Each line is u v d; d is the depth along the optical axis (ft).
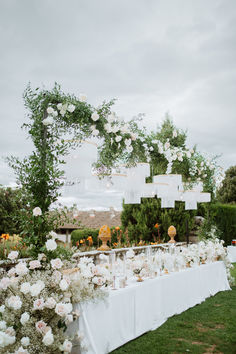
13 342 9.25
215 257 24.00
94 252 19.58
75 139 12.52
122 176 15.11
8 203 61.82
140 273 15.23
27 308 10.34
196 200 24.62
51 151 12.09
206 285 21.34
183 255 20.03
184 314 17.49
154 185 18.37
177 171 23.25
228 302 20.22
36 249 11.71
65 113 13.08
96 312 11.76
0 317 10.13
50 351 9.95
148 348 12.87
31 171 11.69
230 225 43.16
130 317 13.66
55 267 10.82
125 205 34.65
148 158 17.40
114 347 12.50
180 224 32.83
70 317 10.43
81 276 11.55
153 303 15.37
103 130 14.70
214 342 13.71
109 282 12.52
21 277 10.89
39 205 11.76
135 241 31.99
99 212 64.59
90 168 12.30
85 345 10.77
